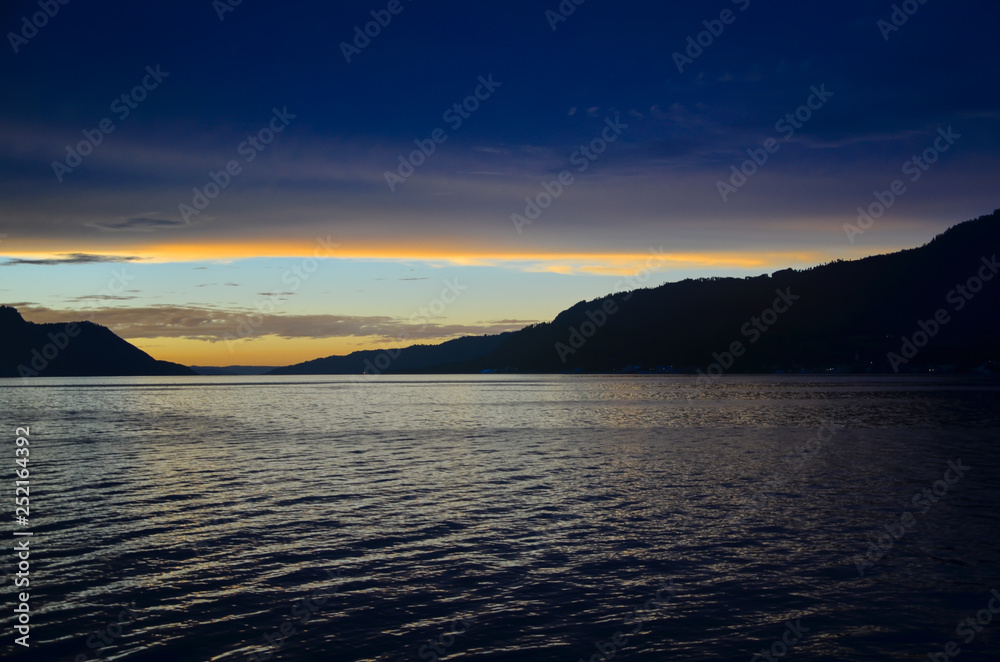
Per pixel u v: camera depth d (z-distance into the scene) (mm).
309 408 93688
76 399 125375
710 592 14734
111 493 26625
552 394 141500
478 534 19781
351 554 17781
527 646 12086
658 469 32344
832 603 14023
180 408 94500
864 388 149625
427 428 58219
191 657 11688
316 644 12188
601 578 15703
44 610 13820
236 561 17156
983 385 159000
